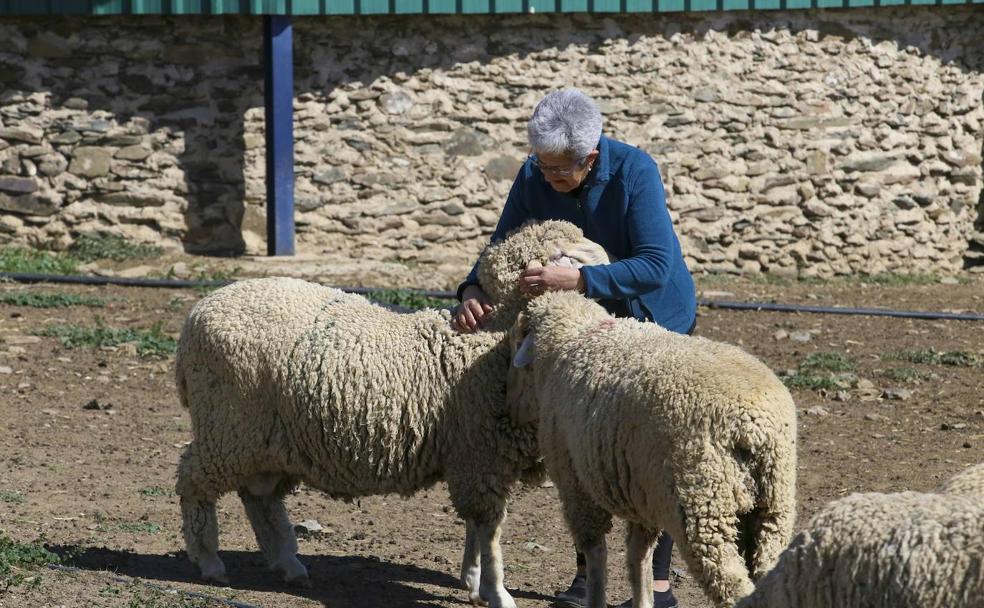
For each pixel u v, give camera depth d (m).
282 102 17.77
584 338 6.01
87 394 11.75
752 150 20.02
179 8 17.62
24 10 17.59
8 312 14.65
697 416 5.24
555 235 6.54
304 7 17.67
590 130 6.31
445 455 6.71
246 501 7.17
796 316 16.33
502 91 19.12
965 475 4.75
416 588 7.18
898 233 20.77
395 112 18.80
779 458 5.25
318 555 7.80
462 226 19.12
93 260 17.66
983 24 20.88
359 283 17.00
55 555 7.04
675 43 19.59
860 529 4.14
